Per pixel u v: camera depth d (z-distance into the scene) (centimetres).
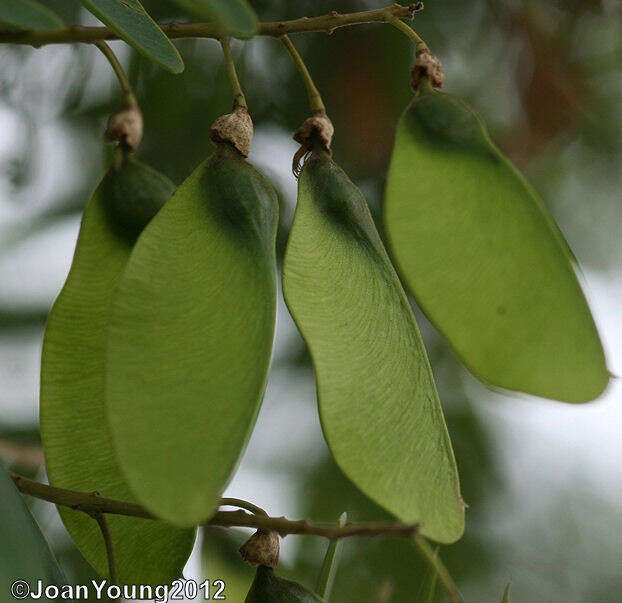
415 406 35
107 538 36
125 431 33
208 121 49
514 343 35
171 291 34
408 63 50
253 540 37
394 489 34
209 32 37
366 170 51
